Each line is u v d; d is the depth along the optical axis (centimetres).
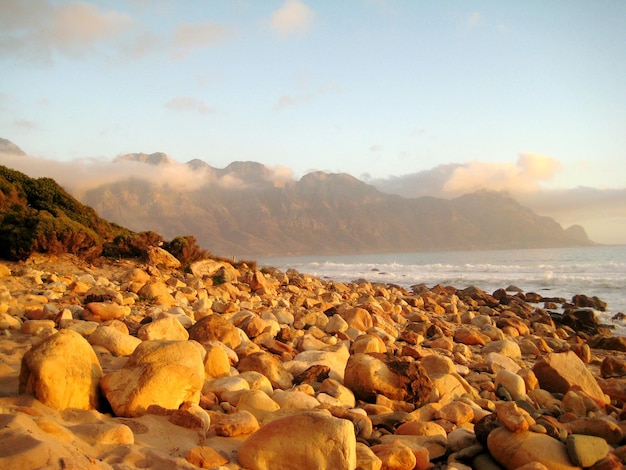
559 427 542
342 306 1484
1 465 283
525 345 1299
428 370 788
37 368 427
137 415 444
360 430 506
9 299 964
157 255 2269
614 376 1020
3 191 2423
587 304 2542
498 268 5088
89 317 858
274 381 671
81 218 2638
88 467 304
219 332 804
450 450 517
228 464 384
